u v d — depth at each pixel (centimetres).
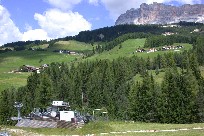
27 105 13262
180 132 5275
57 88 16425
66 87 16462
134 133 5606
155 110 10394
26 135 6341
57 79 19300
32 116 8162
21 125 7781
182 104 9850
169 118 9925
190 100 9856
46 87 13212
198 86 11638
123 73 19712
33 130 6794
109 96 15962
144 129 6034
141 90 10769
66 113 7694
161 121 10012
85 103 16600
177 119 9825
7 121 12375
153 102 10538
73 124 7231
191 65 17788
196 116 9862
